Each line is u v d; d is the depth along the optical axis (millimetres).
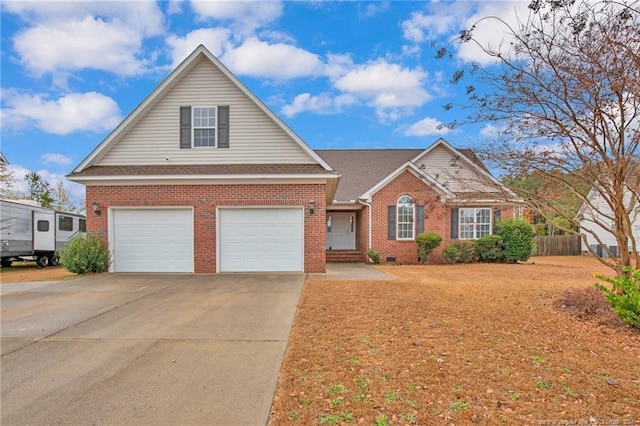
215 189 11836
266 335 5391
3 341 5223
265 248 11883
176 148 12312
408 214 17234
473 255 17109
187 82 12367
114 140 12273
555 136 6664
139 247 11961
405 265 15914
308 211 11812
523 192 7320
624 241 6699
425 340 5078
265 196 11797
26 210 17953
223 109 12336
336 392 3557
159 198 11836
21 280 11258
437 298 7840
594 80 5848
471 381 3783
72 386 3779
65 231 20172
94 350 4836
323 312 6637
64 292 8820
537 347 4816
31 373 4117
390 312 6609
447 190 14383
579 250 25266
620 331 5422
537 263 17062
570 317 6250
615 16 5594
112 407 3346
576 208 7961
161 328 5789
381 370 4059
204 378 3939
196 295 8297
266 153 12305
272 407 3312
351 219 20094
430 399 3412
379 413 3166
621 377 3891
